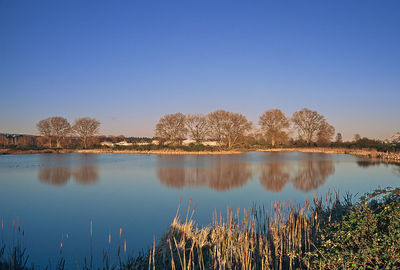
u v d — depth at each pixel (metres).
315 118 79.44
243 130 64.50
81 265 7.40
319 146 76.88
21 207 14.12
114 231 10.38
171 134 67.56
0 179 23.09
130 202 14.96
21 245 8.98
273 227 9.04
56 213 12.97
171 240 8.12
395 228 5.02
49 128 74.12
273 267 6.74
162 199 15.58
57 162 37.94
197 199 15.46
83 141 75.69
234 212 12.45
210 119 64.31
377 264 4.71
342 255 5.03
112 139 96.38
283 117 78.88
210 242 8.26
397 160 38.72
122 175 24.83
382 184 19.72
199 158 44.97
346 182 20.70
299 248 7.41
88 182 21.48
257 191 17.47
